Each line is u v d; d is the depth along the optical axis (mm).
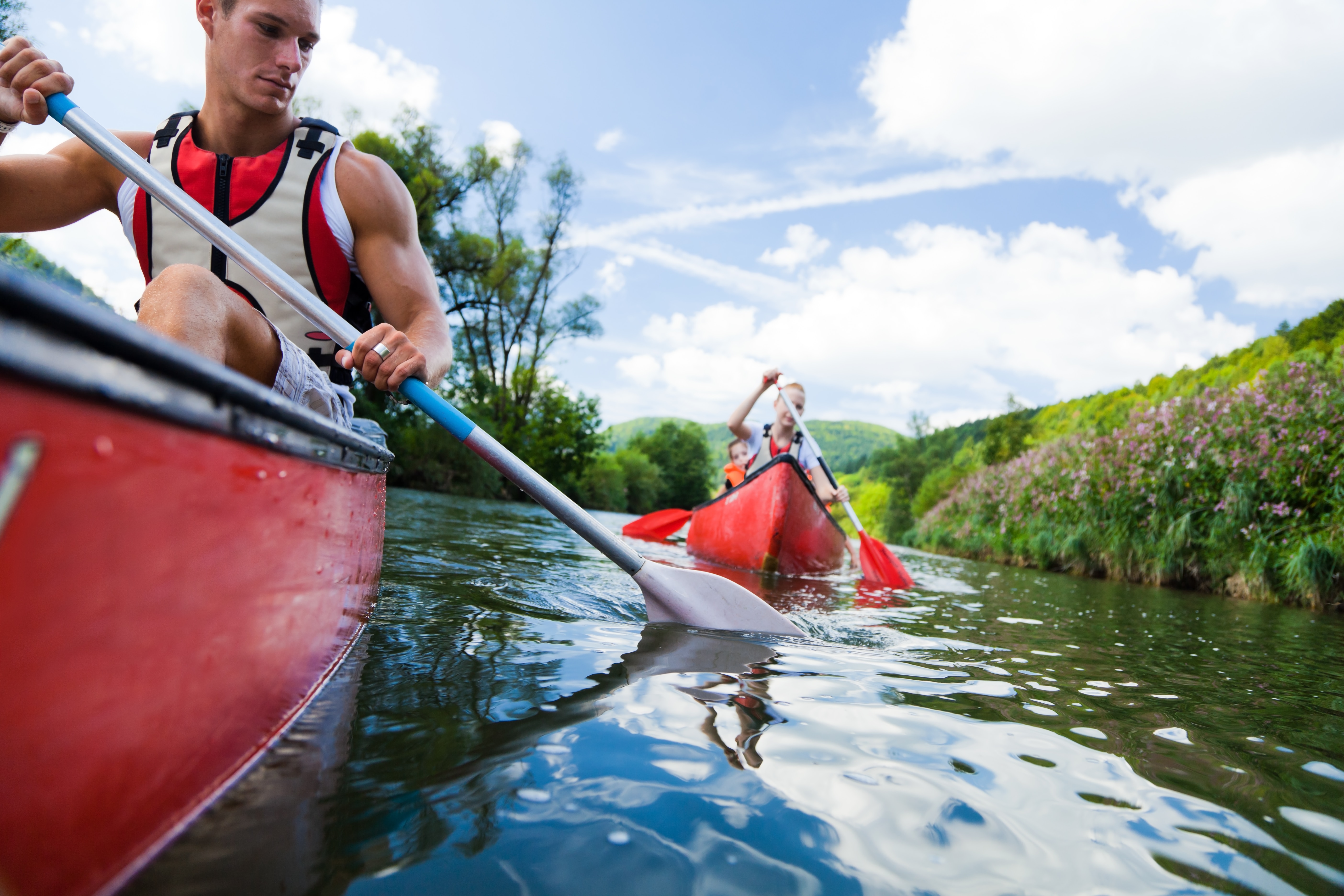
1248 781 980
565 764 828
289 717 827
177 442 508
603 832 675
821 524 4367
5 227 1576
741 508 4316
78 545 410
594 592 2238
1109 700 1418
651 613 1899
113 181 1613
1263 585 5352
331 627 1006
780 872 639
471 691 1067
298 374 1313
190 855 545
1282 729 1279
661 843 668
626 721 1003
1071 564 7441
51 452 375
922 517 18422
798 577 3934
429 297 1660
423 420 15945
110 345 396
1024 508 9000
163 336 927
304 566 846
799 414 5383
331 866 566
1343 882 696
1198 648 2328
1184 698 1499
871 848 702
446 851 612
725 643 1681
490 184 20125
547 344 20906
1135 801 877
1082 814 825
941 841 729
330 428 892
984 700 1334
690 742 944
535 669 1237
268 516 706
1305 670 2010
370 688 1025
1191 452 6449
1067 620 2859
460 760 808
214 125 1508
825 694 1266
